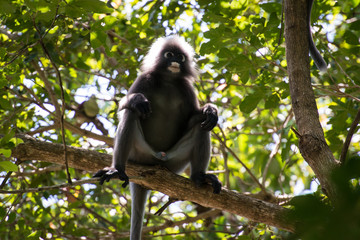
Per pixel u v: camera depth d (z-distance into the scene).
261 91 9.85
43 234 11.16
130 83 12.62
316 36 10.34
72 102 14.89
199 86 13.72
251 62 9.59
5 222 10.80
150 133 10.78
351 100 10.61
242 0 9.87
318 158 6.42
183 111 11.14
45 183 12.26
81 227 11.87
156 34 12.83
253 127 14.73
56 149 8.93
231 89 15.10
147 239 12.62
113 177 8.62
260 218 8.63
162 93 11.12
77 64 13.88
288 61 7.34
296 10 7.52
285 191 15.95
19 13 9.68
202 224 13.61
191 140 10.29
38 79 12.32
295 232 3.19
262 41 9.55
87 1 7.34
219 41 9.61
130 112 9.61
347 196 2.78
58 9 7.48
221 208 8.80
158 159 10.20
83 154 9.05
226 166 13.00
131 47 12.43
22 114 12.09
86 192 13.37
